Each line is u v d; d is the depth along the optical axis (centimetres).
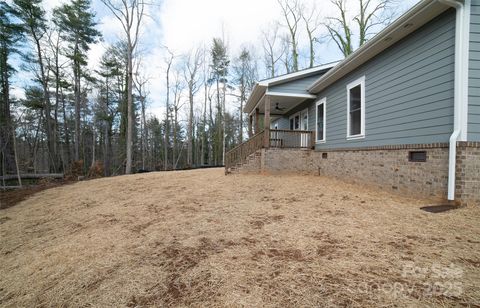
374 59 599
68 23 1823
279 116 1500
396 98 523
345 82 743
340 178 759
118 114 2466
